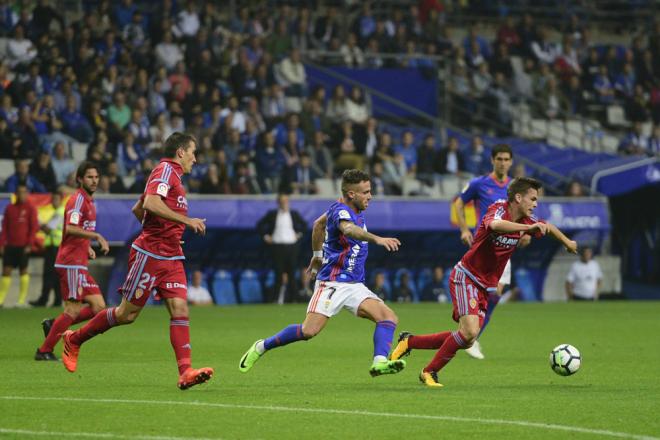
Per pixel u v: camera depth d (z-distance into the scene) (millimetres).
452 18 103125
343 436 19469
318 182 78188
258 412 22375
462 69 96125
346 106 86688
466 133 92438
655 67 102312
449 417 21875
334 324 53500
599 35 109250
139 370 31172
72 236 34031
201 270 74375
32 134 72375
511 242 27312
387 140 81938
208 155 76062
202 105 80188
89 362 33625
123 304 27328
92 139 75000
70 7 88812
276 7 95562
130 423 20750
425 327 50375
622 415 22312
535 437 19500
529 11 106000
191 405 23375
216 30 86750
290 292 71375
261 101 83375
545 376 30531
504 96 95812
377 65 94250
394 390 26750
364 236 25969
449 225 75375
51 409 22594
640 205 87812
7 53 78750
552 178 87062
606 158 90688
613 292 81938
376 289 76188
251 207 72062
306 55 92188
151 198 25766
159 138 75188
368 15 95938
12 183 68750
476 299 27656
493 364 34125
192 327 50031
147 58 81250
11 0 82125
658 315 60500
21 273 65312
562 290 82125
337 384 28094
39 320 52125
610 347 40688
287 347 40250
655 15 109062
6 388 26531
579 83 99812
